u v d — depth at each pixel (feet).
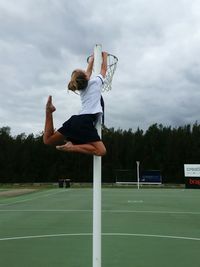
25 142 311.68
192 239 43.96
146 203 89.71
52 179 301.63
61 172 301.43
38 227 52.75
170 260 33.96
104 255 35.60
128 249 38.27
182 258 34.73
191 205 85.61
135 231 49.14
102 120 20.35
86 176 299.99
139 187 195.11
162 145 316.81
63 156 302.86
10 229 51.13
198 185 183.52
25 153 306.14
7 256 35.42
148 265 32.17
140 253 36.58
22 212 71.51
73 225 54.54
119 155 314.14
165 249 38.47
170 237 45.11
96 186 20.20
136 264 32.45
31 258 34.58
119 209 75.66
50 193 133.18
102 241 42.24
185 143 311.27
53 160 304.91
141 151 316.60
